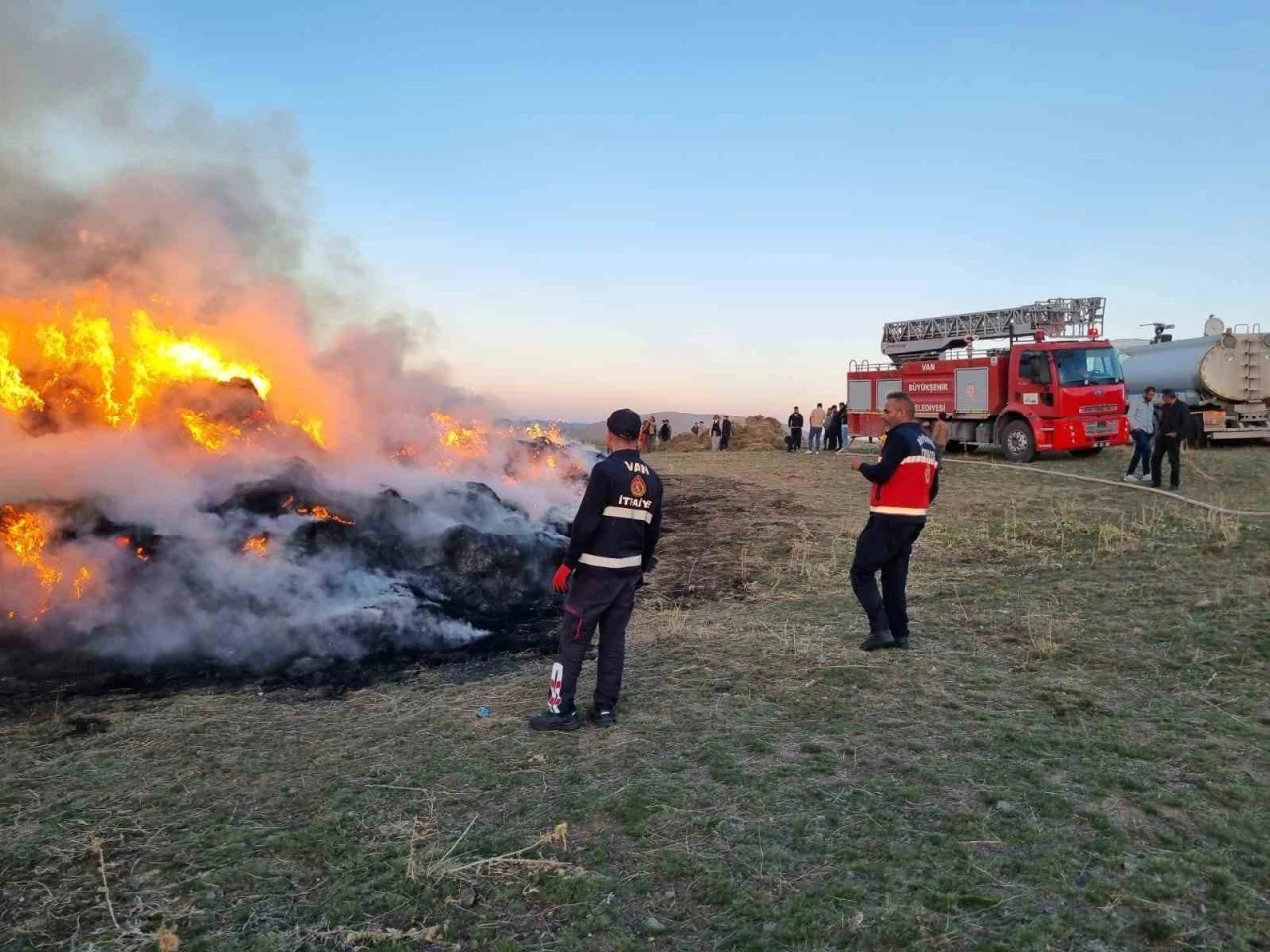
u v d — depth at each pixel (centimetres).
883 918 288
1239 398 2028
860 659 577
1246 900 298
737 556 984
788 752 423
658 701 501
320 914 294
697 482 1617
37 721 485
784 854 328
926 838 340
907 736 442
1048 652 585
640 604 779
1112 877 313
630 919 291
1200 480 1495
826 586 828
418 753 429
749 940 279
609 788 384
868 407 2388
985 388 1978
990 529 1097
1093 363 1858
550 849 334
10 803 376
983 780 390
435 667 598
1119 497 1337
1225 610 670
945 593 781
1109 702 494
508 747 434
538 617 754
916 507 578
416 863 323
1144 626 645
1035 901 298
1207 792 379
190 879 314
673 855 328
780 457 2222
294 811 367
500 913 295
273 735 459
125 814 365
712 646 618
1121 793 377
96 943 279
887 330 2444
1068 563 895
